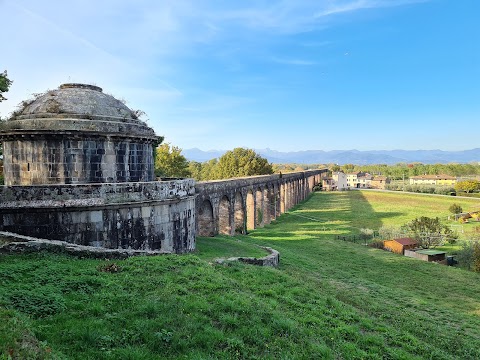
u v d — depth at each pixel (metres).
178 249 22.28
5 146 22.62
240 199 50.84
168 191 21.25
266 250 30.25
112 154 22.62
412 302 23.84
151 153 25.97
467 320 21.55
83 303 10.41
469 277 33.94
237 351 9.56
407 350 13.45
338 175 150.50
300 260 32.69
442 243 48.97
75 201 17.62
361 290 24.88
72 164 21.56
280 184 77.56
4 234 14.72
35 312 9.47
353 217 73.56
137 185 19.55
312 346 10.93
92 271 12.73
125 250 15.77
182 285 12.87
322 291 19.98
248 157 100.94
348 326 13.65
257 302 12.94
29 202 17.14
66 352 8.03
